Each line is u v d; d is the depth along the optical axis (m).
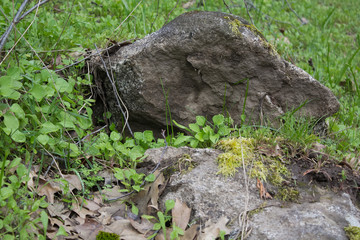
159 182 2.68
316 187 2.68
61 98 3.06
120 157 2.90
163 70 3.29
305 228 2.36
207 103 3.45
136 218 2.56
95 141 3.05
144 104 3.35
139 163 2.90
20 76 2.79
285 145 2.97
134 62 3.27
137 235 2.41
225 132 3.18
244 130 3.19
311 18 7.98
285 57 5.32
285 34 6.66
